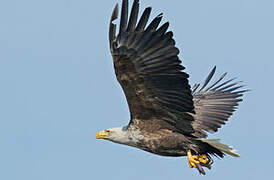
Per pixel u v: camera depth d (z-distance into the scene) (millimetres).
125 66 15320
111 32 14930
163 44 14992
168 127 16562
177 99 15703
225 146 16375
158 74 15297
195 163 16484
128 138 16906
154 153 16906
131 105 16266
